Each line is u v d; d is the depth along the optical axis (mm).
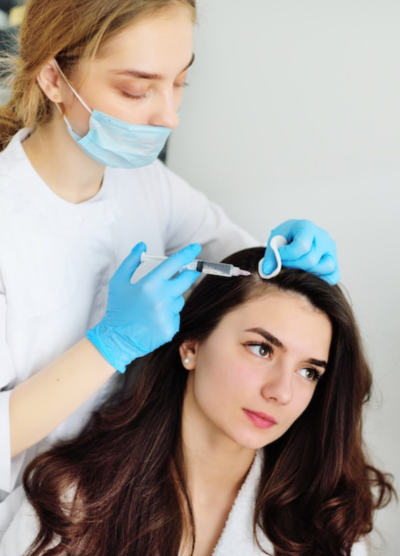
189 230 1540
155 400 1267
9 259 1148
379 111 1416
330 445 1317
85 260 1245
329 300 1164
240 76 1546
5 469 1112
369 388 1370
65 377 1092
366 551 1340
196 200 1527
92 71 1011
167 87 1028
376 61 1396
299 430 1332
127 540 1187
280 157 1548
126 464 1231
